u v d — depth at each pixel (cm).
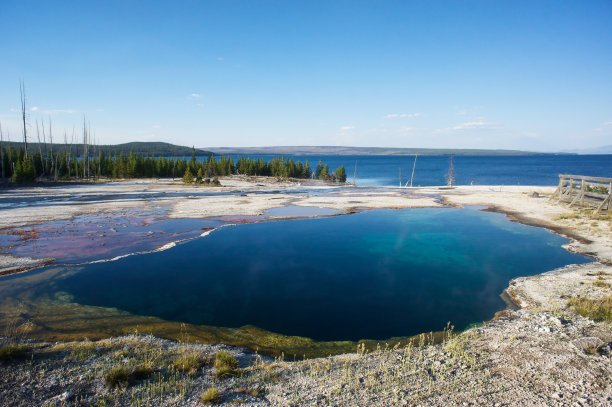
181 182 7231
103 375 678
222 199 4128
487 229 2464
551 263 1631
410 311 1162
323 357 842
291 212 3231
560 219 2592
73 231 2289
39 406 568
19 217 2750
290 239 2205
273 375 705
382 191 5653
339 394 617
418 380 665
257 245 2050
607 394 589
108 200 3938
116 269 1580
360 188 6556
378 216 3041
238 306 1206
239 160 11456
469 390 619
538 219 2705
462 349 811
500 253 1839
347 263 1703
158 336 952
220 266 1650
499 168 18288
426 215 3095
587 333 840
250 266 1656
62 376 671
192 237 2212
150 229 2402
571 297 1128
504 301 1213
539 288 1259
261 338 976
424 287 1381
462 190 5809
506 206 3472
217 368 738
